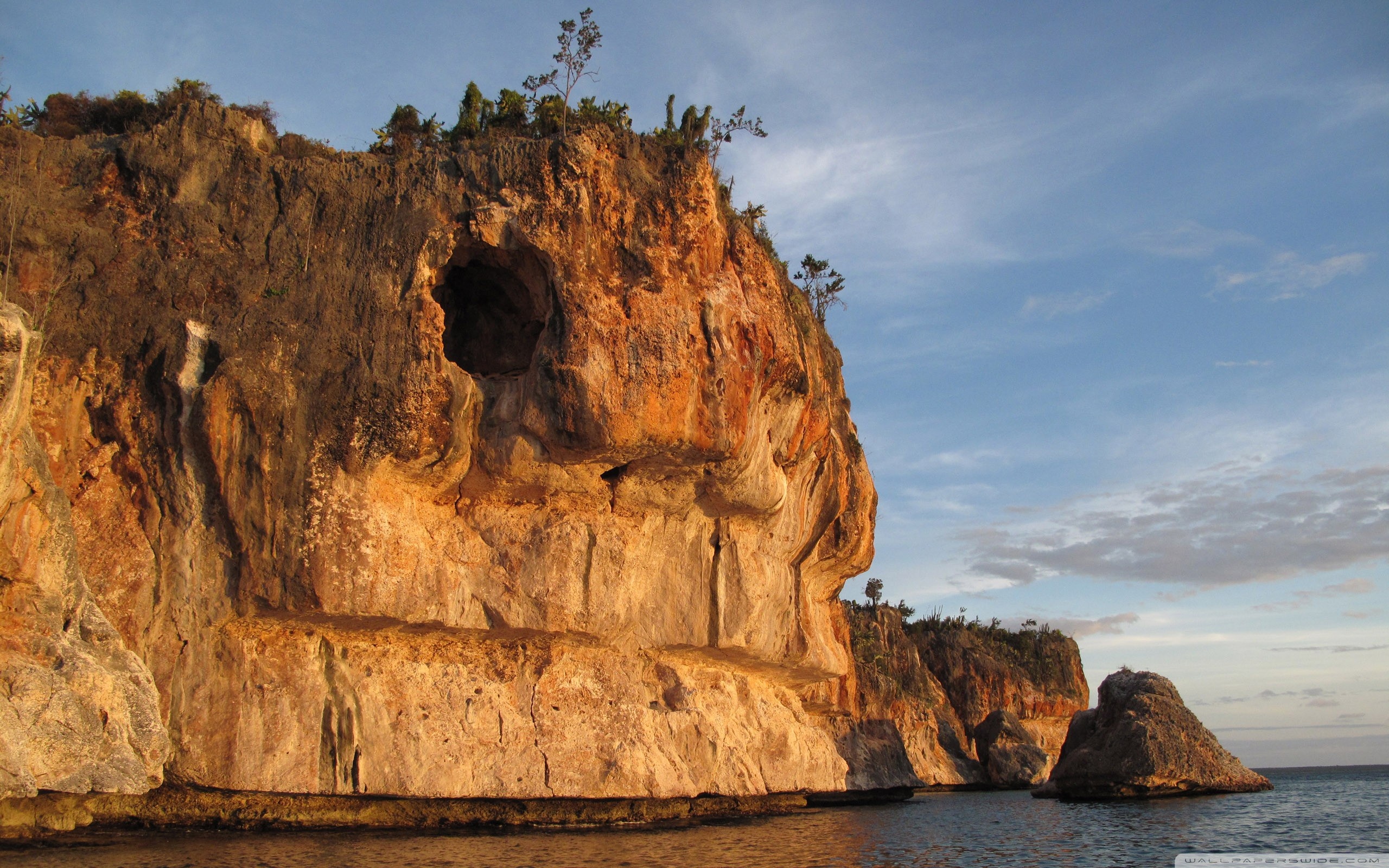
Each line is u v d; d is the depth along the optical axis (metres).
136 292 24.47
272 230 26.09
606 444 26.19
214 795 22.22
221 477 23.20
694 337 27.91
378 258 26.05
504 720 25.56
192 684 22.33
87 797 20.91
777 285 31.66
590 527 27.97
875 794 53.41
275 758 22.42
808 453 35.62
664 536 30.05
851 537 41.47
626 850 21.70
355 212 26.61
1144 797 43.56
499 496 27.05
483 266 28.42
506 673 26.44
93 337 23.80
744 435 28.50
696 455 27.91
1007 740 82.69
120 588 22.42
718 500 30.38
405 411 24.64
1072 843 27.08
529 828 24.94
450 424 25.25
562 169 27.25
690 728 29.47
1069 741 48.44
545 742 25.91
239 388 23.56
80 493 22.84
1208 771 43.88
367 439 24.47
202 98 28.98
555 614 26.89
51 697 18.98
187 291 24.67
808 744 36.28
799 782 34.41
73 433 23.17
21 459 20.11
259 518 23.33
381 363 24.89
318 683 23.55
